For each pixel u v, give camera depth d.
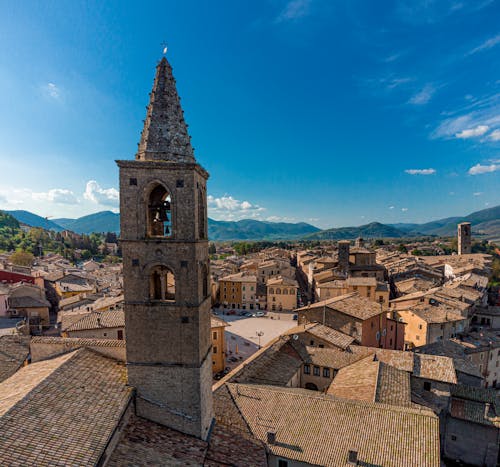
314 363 48.19
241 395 34.62
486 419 41.62
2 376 31.94
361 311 59.09
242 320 111.38
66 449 16.75
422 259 176.12
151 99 24.03
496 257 172.12
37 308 83.25
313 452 27.22
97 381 23.12
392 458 25.89
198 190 24.44
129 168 22.94
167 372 23.73
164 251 23.17
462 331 72.62
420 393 42.78
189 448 22.48
